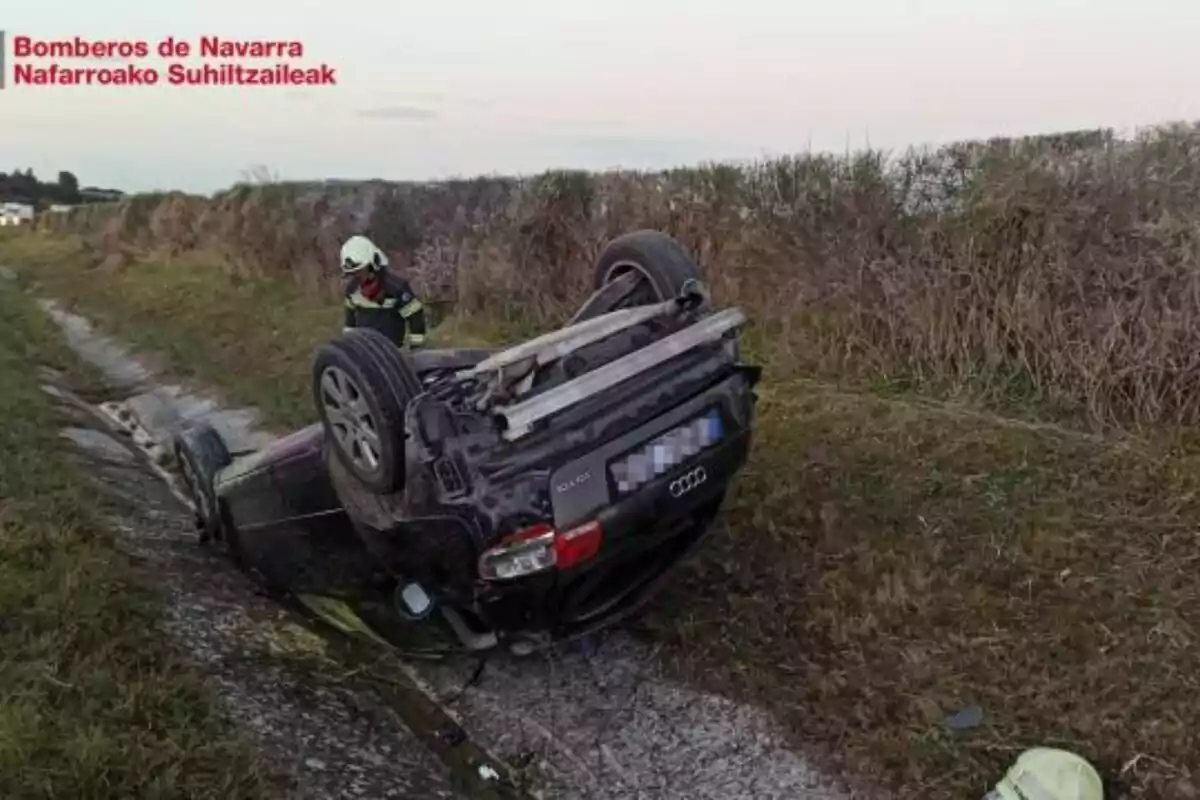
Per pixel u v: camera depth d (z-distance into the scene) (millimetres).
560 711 4516
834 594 4965
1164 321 6574
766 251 9266
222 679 4254
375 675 4820
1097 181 7148
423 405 3830
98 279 19797
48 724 3494
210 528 5949
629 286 4641
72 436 8398
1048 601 4727
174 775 3348
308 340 11406
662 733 4320
